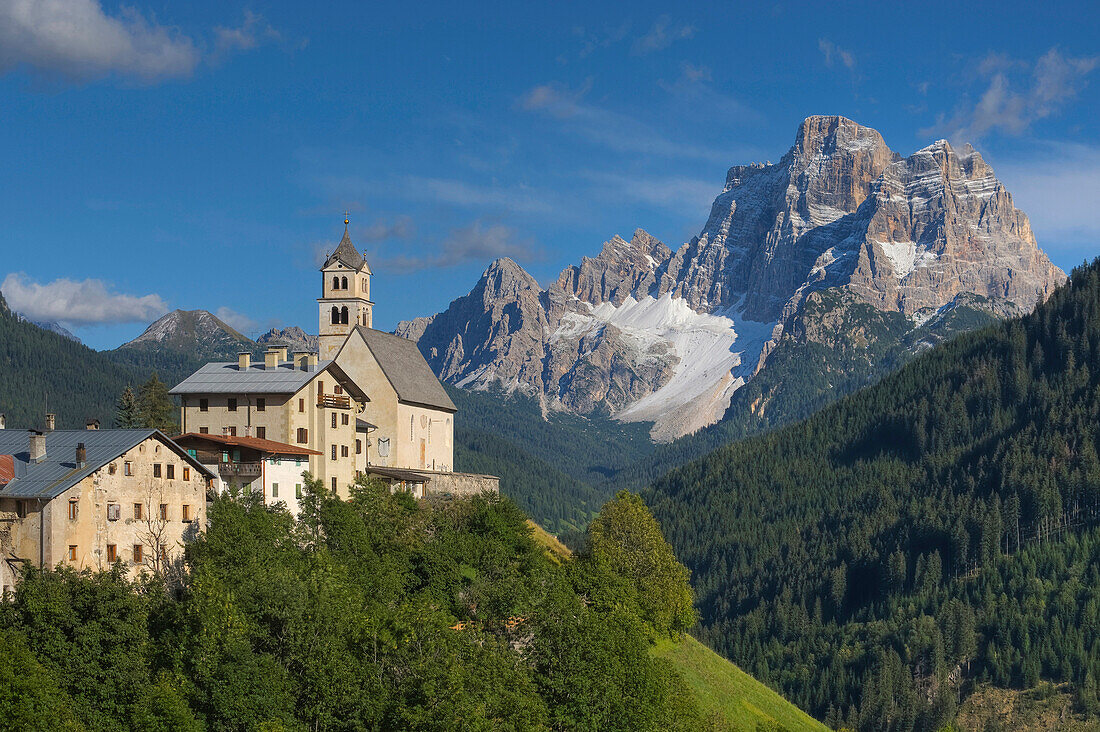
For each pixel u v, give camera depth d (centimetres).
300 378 14025
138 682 8119
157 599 9294
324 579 9594
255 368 14662
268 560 10075
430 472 16988
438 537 13050
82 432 10931
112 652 8281
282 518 11350
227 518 10569
